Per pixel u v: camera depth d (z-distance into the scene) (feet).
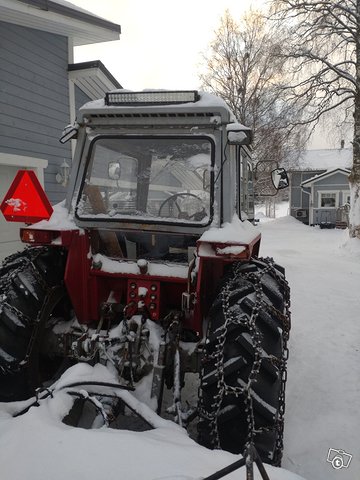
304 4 44.80
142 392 7.82
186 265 9.05
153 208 9.45
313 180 96.53
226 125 8.85
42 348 9.32
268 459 6.83
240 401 6.97
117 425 8.53
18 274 8.82
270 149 52.85
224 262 9.34
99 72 28.22
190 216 9.08
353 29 44.60
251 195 13.62
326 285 26.07
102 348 8.17
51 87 26.99
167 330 8.38
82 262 9.14
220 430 7.01
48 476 5.11
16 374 8.25
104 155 9.66
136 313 8.82
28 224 10.27
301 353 14.84
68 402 6.88
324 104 47.65
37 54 25.62
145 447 5.72
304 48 46.83
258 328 7.43
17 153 24.36
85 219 9.13
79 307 9.11
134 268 9.01
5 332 8.22
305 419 10.54
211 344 7.43
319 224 96.43
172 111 8.82
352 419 10.50
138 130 9.23
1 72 22.94
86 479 5.04
